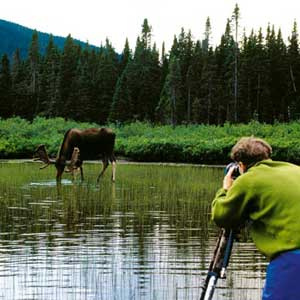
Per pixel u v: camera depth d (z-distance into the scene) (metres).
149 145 44.00
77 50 102.88
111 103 79.19
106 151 26.80
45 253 11.20
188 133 55.03
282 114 73.94
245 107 70.69
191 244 12.13
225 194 5.45
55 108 78.94
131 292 8.50
